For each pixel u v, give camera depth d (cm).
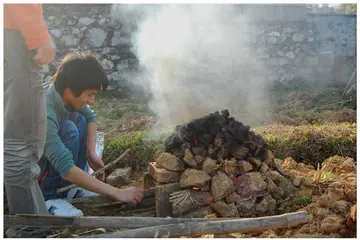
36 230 296
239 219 279
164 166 346
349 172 400
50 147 312
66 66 333
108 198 347
